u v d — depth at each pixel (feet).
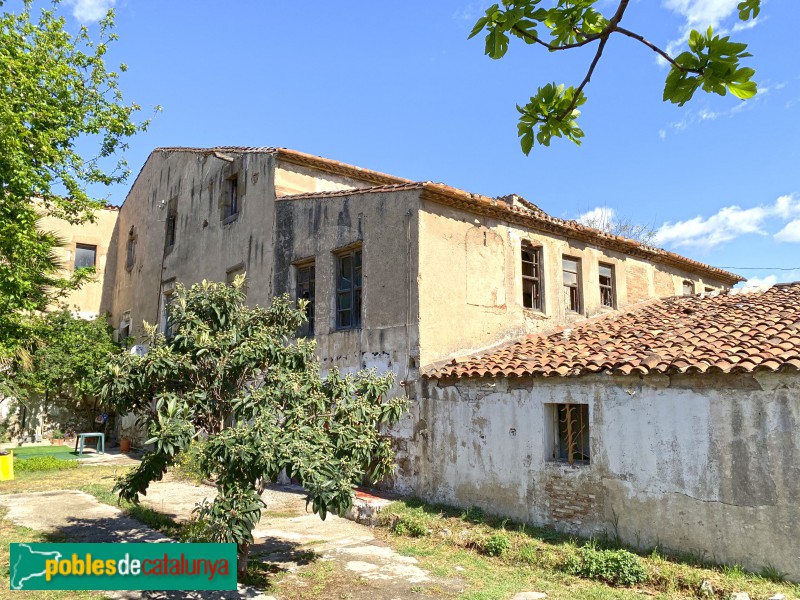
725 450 21.93
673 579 20.12
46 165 38.83
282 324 23.68
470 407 30.50
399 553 24.54
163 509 32.40
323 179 47.11
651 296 50.06
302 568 22.44
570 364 27.07
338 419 21.68
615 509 24.58
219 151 53.42
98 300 77.30
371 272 35.99
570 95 10.63
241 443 18.10
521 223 39.09
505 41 9.02
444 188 33.65
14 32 38.58
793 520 20.13
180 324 21.98
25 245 35.32
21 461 48.06
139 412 22.18
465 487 30.17
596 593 19.80
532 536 25.35
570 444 27.07
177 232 60.64
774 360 21.36
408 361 33.09
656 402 23.97
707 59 8.53
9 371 55.26
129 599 19.15
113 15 44.70
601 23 9.28
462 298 34.94
